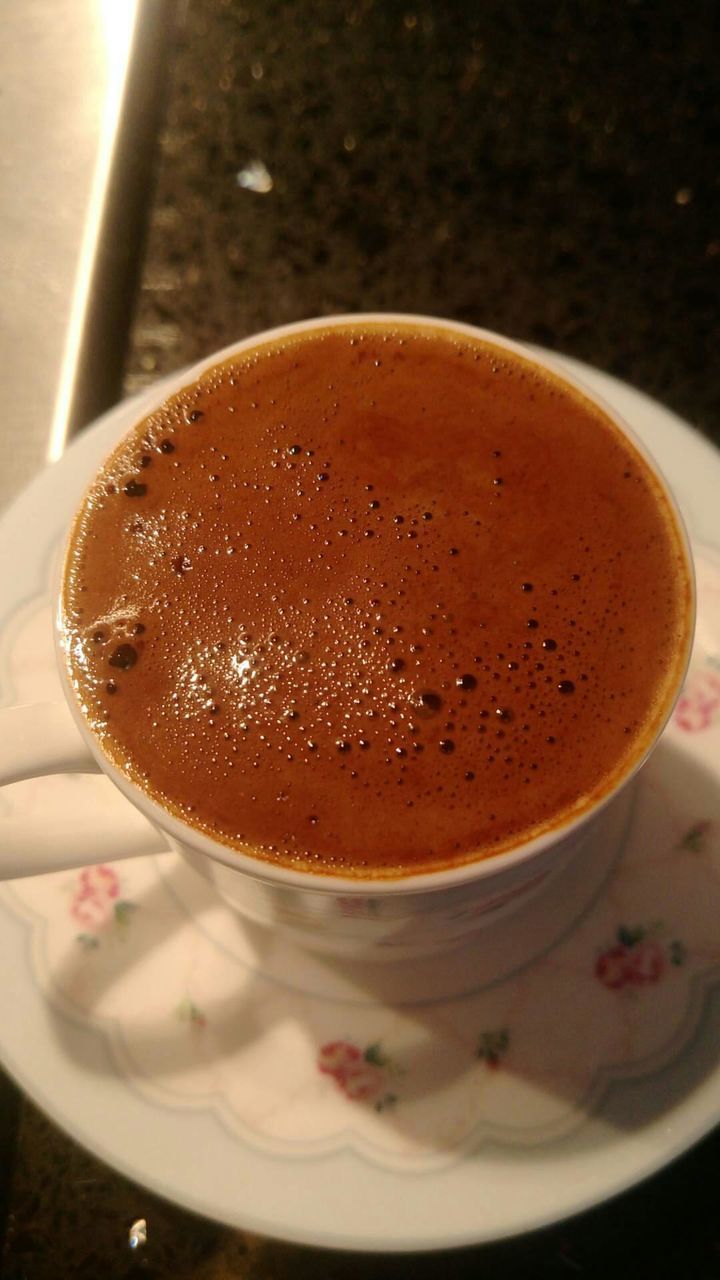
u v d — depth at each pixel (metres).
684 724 0.14
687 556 0.12
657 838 0.14
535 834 0.11
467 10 0.20
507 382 0.13
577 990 0.13
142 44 0.20
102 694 0.11
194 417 0.13
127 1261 0.14
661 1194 0.14
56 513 0.15
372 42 0.20
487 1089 0.13
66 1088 0.13
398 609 0.12
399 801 0.11
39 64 0.20
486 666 0.11
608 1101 0.12
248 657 0.12
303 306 0.18
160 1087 0.13
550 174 0.19
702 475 0.15
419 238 0.19
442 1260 0.14
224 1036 0.13
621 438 0.12
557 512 0.12
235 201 0.19
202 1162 0.12
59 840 0.12
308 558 0.12
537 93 0.20
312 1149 0.12
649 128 0.19
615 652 0.11
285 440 0.12
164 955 0.13
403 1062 0.13
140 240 0.19
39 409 0.18
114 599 0.12
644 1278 0.13
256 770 0.11
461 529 0.12
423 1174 0.12
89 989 0.13
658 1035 0.13
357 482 0.12
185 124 0.20
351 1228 0.12
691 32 0.20
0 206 0.19
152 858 0.14
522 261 0.18
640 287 0.18
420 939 0.12
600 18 0.20
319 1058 0.13
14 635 0.15
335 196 0.19
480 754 0.11
